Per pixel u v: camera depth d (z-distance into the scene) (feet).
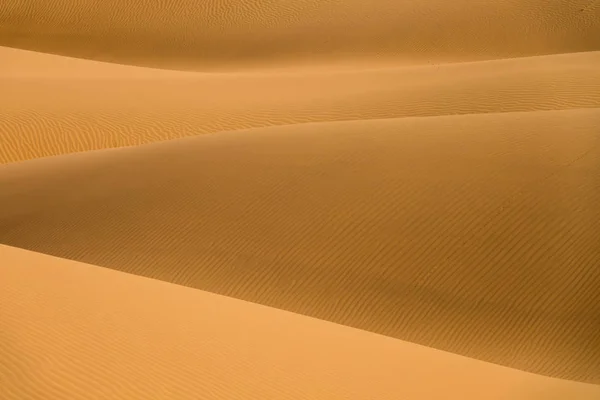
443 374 35.86
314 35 158.30
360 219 58.54
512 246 54.60
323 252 57.16
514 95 93.86
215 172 67.21
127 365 28.84
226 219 61.31
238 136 76.02
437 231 56.49
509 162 60.80
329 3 168.35
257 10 169.99
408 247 56.03
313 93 107.76
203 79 119.34
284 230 59.21
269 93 109.60
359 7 165.17
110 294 37.04
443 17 156.56
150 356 30.09
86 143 95.91
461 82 101.09
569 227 54.75
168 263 58.75
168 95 109.60
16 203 68.03
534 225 55.31
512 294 52.54
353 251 56.75
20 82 112.47
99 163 74.90
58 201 67.36
